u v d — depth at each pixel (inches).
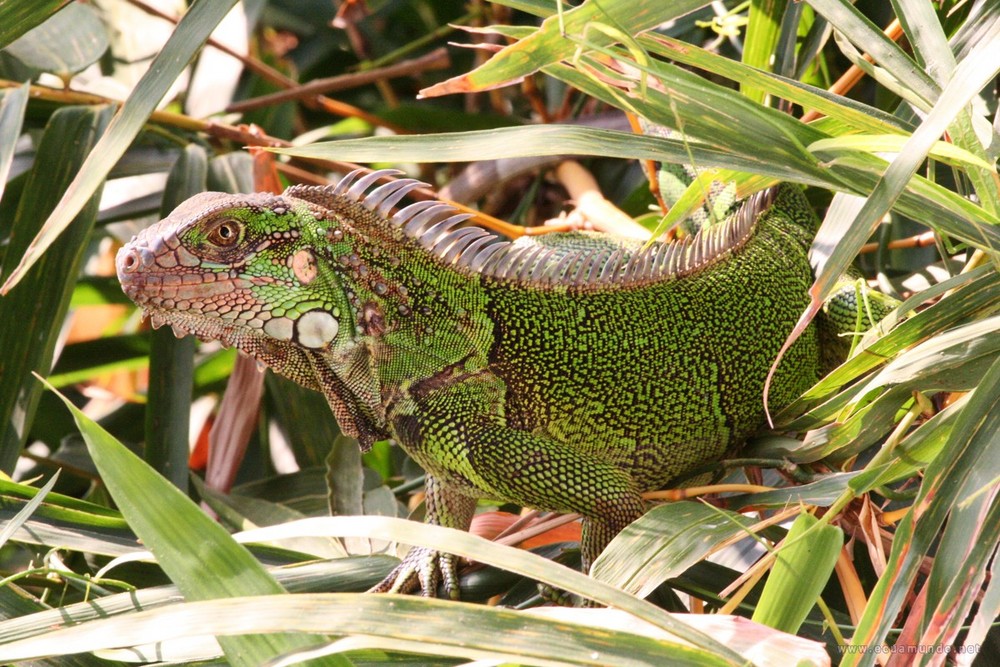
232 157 358.6
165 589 223.1
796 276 308.2
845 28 214.4
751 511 258.7
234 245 241.6
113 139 205.8
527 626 157.6
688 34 390.0
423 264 265.3
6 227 383.6
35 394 293.0
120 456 159.3
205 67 433.4
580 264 283.0
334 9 513.7
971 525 173.2
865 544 247.8
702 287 289.6
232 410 328.8
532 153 204.1
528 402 266.1
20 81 357.7
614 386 271.7
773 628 174.6
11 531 200.4
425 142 205.8
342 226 255.4
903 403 220.4
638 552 209.2
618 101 205.6
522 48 199.2
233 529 300.2
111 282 419.8
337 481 296.8
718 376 280.4
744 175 247.6
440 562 252.2
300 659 151.5
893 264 346.6
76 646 150.9
